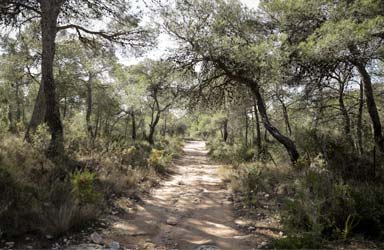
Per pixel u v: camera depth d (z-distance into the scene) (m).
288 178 9.34
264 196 8.22
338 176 7.54
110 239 5.14
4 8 11.45
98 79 27.52
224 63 12.45
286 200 6.39
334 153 9.27
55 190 6.03
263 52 10.78
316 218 5.04
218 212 7.16
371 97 11.39
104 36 14.90
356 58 9.77
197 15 12.29
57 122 10.01
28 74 23.61
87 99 28.44
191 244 5.15
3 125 11.70
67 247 4.62
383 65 13.87
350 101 16.12
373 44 9.28
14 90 29.44
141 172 10.93
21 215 5.00
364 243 4.76
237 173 11.55
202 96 14.75
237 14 12.62
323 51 9.32
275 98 17.59
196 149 37.16
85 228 5.40
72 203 5.66
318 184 6.40
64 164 8.01
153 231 5.72
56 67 23.25
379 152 9.09
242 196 8.48
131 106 29.91
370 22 8.45
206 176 13.17
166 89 14.86
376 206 5.33
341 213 5.29
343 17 9.52
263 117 12.77
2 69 22.66
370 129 12.17
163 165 14.18
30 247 4.49
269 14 12.12
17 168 6.43
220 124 40.16
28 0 11.63
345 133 11.15
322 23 10.45
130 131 42.00
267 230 5.74
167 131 69.56
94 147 11.56
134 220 6.29
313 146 10.69
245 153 16.88
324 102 15.12
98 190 7.29
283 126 20.25
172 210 7.27
